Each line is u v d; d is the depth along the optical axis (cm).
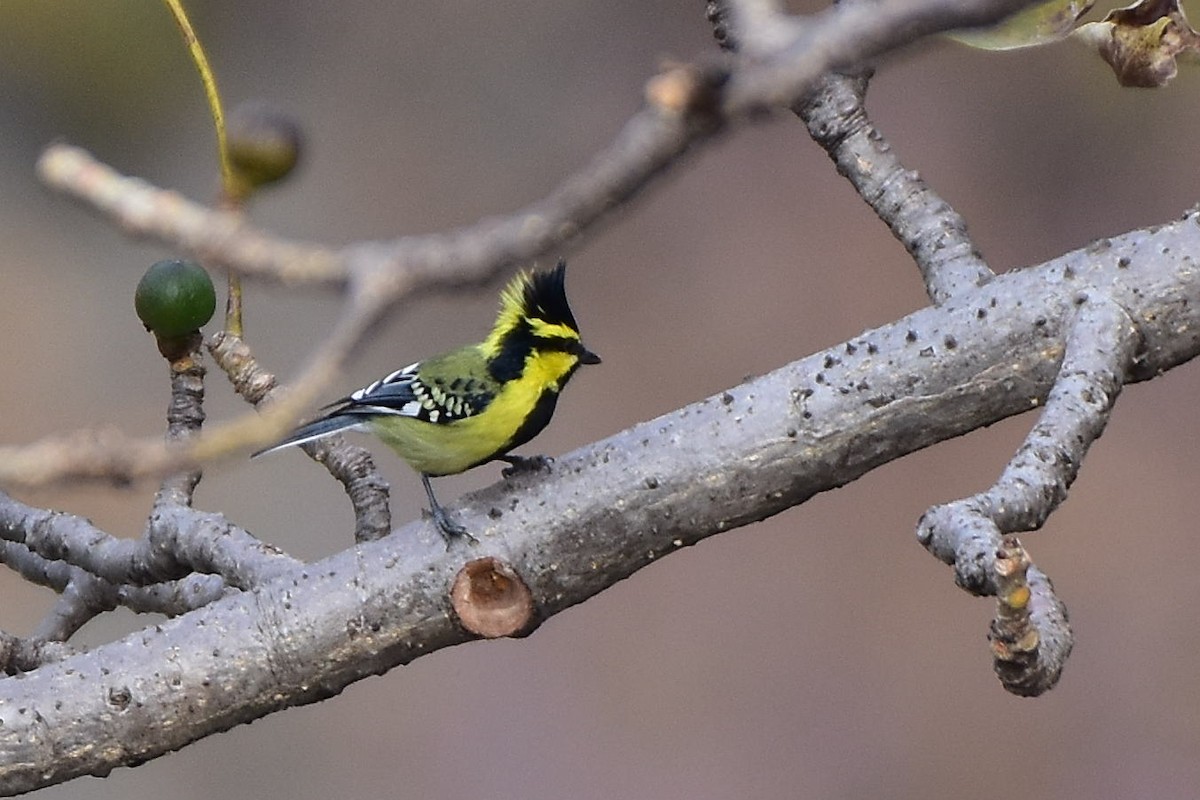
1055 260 675
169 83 1527
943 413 674
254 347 1273
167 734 675
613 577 676
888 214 678
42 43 1468
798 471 675
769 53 626
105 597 688
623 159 630
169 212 649
